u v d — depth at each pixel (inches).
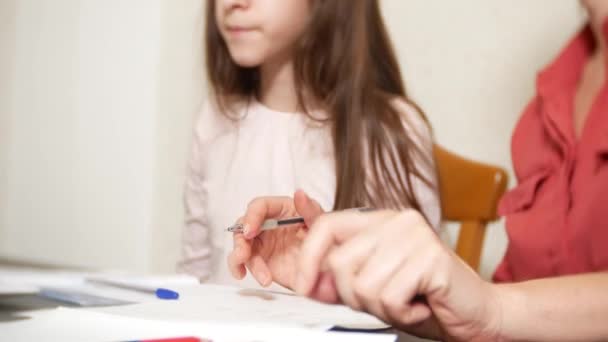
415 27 53.0
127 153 62.8
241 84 39.6
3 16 71.6
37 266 32.7
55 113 68.4
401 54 53.5
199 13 57.1
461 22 51.6
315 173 35.9
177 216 59.4
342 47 36.0
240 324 14.7
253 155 37.7
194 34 57.6
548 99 30.1
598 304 14.5
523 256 28.9
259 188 37.0
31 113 70.5
